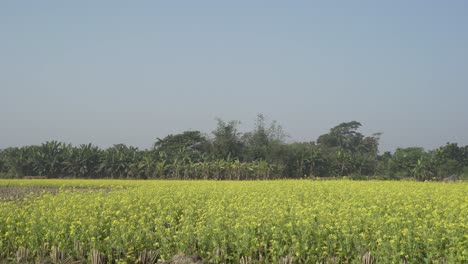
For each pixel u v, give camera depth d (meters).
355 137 120.00
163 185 36.06
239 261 13.62
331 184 33.34
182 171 78.25
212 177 74.94
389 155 107.44
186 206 20.14
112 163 82.00
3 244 15.19
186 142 94.81
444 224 13.64
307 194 24.45
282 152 82.12
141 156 83.81
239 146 91.12
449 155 81.25
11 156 91.12
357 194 23.67
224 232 14.47
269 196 23.73
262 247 14.16
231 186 31.44
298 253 12.98
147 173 79.69
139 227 15.55
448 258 12.07
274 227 14.20
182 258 13.66
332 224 14.75
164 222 17.09
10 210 17.52
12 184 48.44
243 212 17.36
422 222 14.79
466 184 33.09
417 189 27.20
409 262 12.30
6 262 14.45
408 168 73.69
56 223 15.20
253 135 93.31
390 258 12.32
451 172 71.75
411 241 12.69
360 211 16.48
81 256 14.27
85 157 84.25
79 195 21.38
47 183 49.84
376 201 20.41
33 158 85.94
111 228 14.73
